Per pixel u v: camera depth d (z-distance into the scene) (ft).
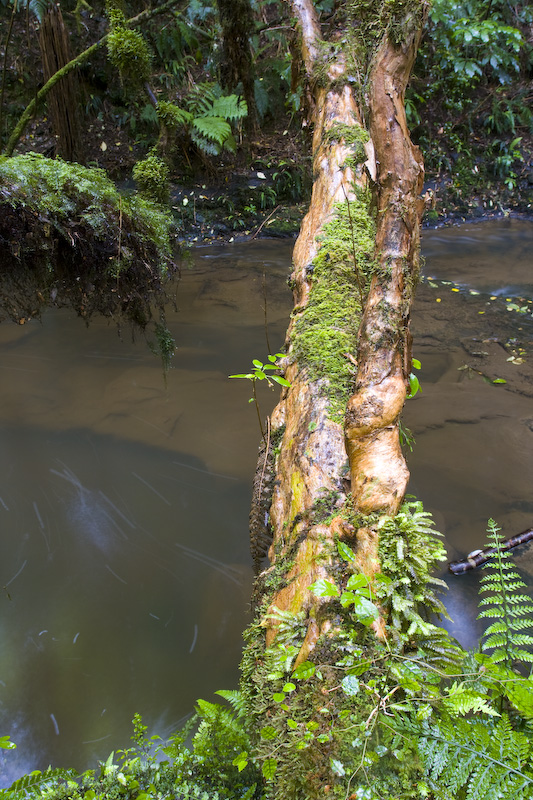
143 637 8.42
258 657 4.76
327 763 3.48
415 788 3.34
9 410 13.25
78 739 7.13
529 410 12.66
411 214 6.59
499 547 4.99
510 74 29.04
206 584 9.18
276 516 5.76
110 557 9.75
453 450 11.55
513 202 26.23
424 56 27.14
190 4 24.12
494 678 3.75
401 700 3.75
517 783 3.18
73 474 11.51
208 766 4.47
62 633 8.51
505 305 18.03
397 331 5.97
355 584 3.96
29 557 9.80
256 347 15.78
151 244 9.45
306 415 6.04
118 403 13.41
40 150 24.31
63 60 21.57
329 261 7.76
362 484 5.00
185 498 10.87
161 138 13.29
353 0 11.37
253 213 24.82
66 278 9.02
